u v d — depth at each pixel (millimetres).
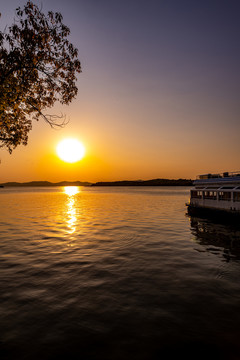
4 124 11055
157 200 77125
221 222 28688
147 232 22500
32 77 9805
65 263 13320
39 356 5867
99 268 12477
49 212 41656
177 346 6234
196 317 7609
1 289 9844
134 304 8516
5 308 8227
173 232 22531
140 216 35250
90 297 9102
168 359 5770
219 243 18094
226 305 8375
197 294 9305
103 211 43125
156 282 10555
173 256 14641
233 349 6105
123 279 10930
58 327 7090
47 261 13695
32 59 9477
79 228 24859
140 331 6879
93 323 7297
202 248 16562
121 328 7043
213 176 35312
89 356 5875
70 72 10766
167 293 9406
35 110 10961
